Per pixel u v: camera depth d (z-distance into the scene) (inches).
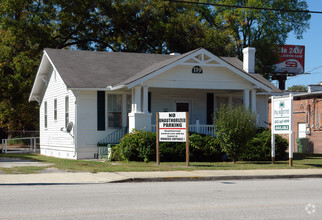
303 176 596.1
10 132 1464.1
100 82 885.2
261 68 2030.0
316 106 1175.0
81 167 638.5
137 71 966.4
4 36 1425.9
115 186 477.1
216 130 799.7
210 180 552.1
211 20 2170.3
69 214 309.6
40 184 487.2
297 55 2293.3
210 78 882.8
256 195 408.8
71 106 905.5
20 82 1323.8
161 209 331.0
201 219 295.0
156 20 1744.6
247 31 2041.1
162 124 694.5
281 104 726.5
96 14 1745.8
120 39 1808.6
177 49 1753.2
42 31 1508.4
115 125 912.3
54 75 1031.0
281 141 838.5
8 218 295.1
